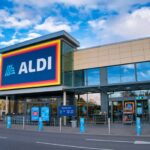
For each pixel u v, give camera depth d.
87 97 25.12
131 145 10.62
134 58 22.67
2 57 31.83
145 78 21.88
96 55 25.00
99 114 23.78
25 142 11.62
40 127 19.59
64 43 26.25
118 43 23.86
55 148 9.73
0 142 11.62
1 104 41.59
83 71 25.59
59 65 25.11
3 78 31.00
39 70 26.95
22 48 29.50
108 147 10.03
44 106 27.22
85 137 13.98
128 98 22.77
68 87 24.09
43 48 27.16
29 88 27.62
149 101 21.67
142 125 20.53
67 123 24.39
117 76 23.45
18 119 27.45
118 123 22.73
